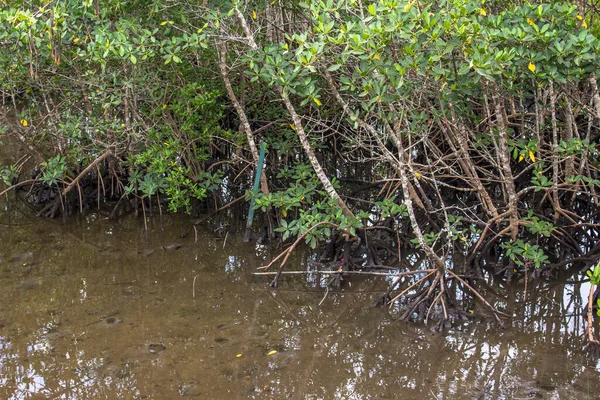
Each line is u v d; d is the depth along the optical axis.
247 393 4.44
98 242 7.32
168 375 4.64
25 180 8.52
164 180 7.33
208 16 5.95
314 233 6.09
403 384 4.60
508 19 5.19
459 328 5.45
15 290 6.05
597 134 6.98
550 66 4.96
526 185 7.40
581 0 5.75
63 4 5.79
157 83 7.05
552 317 5.69
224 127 8.90
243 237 7.50
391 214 6.40
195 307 5.78
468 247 6.54
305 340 5.24
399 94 4.95
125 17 6.43
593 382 4.57
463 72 4.68
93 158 8.12
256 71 5.60
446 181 7.99
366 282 6.38
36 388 4.46
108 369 4.71
